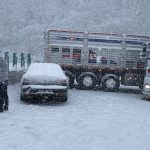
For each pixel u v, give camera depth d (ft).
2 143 22.26
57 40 64.13
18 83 62.90
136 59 63.87
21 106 37.93
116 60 63.93
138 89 69.31
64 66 63.67
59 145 22.33
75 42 64.03
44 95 40.11
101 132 26.63
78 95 50.65
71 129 27.27
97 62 63.87
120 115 34.71
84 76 62.08
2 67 34.04
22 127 27.22
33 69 42.45
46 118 31.42
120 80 64.03
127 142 23.75
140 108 40.24
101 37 63.82
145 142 23.93
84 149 21.53
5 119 30.19
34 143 22.58
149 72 50.88
